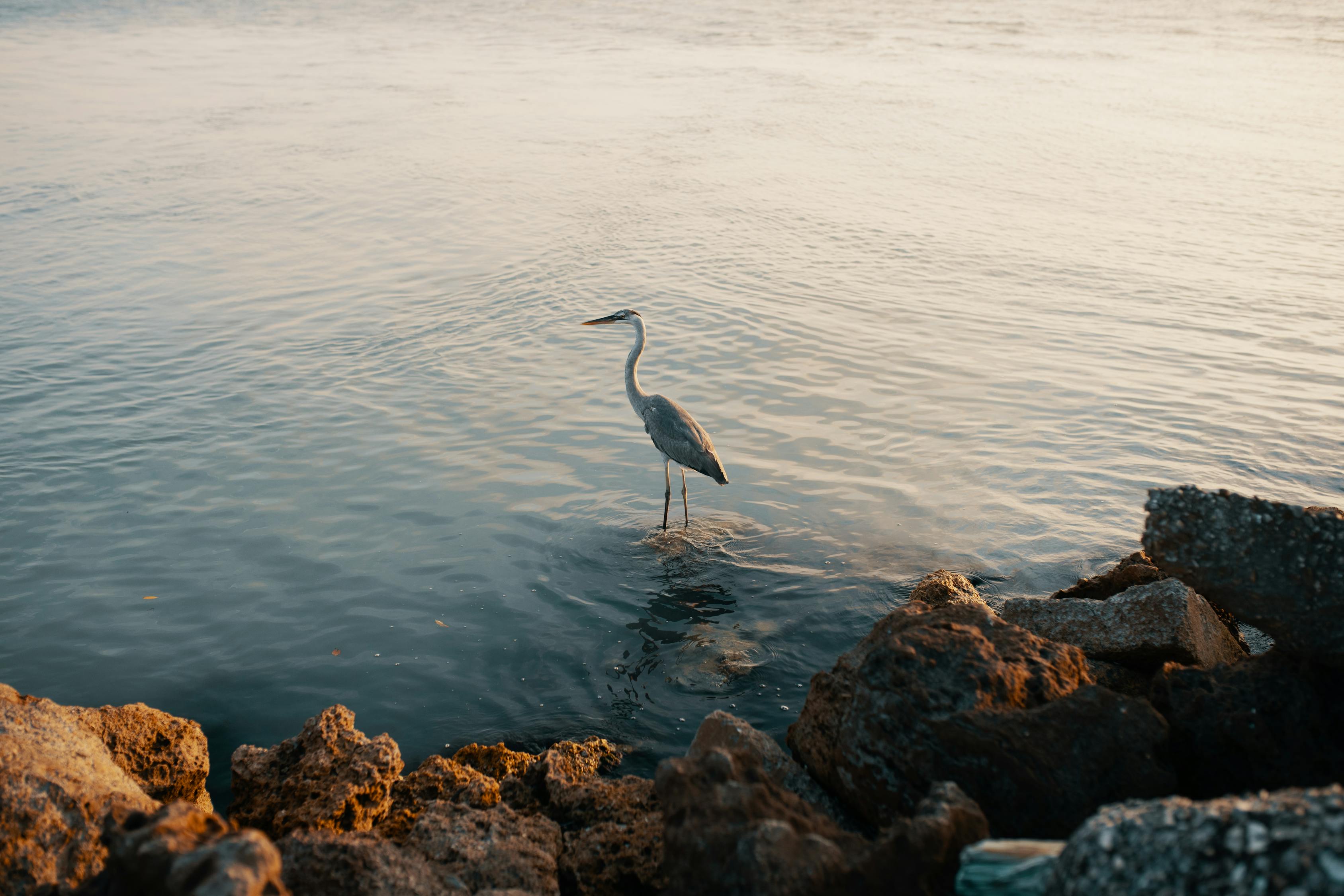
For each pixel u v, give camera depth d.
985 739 4.71
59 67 50.41
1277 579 5.09
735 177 29.19
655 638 8.66
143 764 6.16
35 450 12.87
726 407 14.22
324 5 81.06
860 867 3.81
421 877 4.75
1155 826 3.16
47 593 9.50
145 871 3.45
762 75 47.88
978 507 11.07
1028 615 7.00
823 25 66.88
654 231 23.70
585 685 8.00
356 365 16.08
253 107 40.31
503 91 44.03
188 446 13.05
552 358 16.31
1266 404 13.80
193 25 69.31
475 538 10.62
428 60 53.81
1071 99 41.38
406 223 24.73
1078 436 12.92
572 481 12.05
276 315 18.47
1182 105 39.75
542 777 6.32
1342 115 37.25
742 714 7.54
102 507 11.35
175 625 8.95
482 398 14.72
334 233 23.97
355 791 5.85
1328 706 5.08
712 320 17.91
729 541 10.45
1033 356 15.93
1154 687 5.68
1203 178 28.59
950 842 3.86
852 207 25.89
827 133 35.28
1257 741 4.93
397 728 7.48
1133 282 19.73
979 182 28.59
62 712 5.94
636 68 50.25
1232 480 11.53
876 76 47.56
